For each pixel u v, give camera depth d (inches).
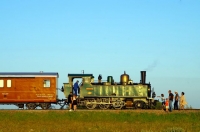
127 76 2023.9
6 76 1951.3
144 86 2001.7
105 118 1675.7
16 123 1546.5
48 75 1964.8
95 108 1996.8
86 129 1365.7
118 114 1712.6
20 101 1951.3
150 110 1796.3
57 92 1983.3
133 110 1781.5
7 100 1950.1
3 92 1950.1
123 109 1951.3
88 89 1990.7
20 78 1959.9
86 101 1979.6
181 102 1887.3
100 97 1989.4
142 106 1998.0
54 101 1959.9
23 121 1616.6
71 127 1414.9
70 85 1993.1
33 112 1713.8
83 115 1696.6
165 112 1753.2
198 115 1713.8
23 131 1306.6
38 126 1445.6
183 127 1424.7
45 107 1972.2
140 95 1993.1
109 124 1517.0
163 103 1962.4
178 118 1683.1
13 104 1961.1
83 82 1994.3
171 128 1304.1
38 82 1961.1
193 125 1503.4
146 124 1528.1
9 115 1676.9
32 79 1962.4
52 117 1670.8
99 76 2030.0
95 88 1993.1
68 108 1984.5
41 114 1694.1
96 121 1635.1
